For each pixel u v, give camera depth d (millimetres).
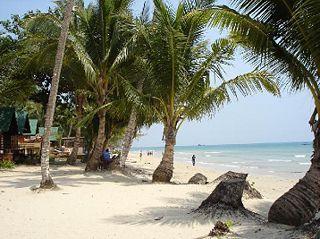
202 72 15453
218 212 8469
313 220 7348
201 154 98188
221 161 60312
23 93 22625
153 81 15844
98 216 8578
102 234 7043
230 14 8602
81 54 16641
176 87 15617
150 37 16234
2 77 21125
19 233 7078
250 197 12062
